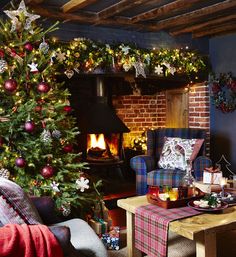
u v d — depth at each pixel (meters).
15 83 2.88
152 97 6.02
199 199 2.79
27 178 2.98
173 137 4.43
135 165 4.21
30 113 2.92
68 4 3.78
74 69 4.08
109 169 5.34
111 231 3.25
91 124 4.67
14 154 2.94
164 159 4.21
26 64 3.07
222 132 5.18
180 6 3.71
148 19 4.23
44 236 1.63
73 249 1.85
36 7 3.75
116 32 4.66
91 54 4.11
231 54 5.00
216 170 2.98
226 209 2.61
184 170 4.07
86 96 5.02
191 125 5.58
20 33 3.15
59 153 3.24
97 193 3.47
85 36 4.45
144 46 4.88
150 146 4.46
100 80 4.92
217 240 3.15
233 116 5.01
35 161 3.04
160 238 2.43
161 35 4.99
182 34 5.12
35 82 3.12
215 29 4.81
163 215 2.49
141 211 2.62
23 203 1.88
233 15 4.24
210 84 5.27
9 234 1.55
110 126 4.72
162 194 2.80
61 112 3.24
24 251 1.54
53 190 2.98
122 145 5.23
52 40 3.91
